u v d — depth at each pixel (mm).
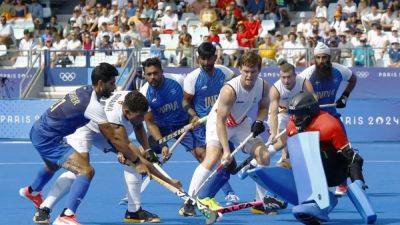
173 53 62188
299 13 75562
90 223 25578
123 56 62594
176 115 29562
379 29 67188
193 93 29281
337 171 24031
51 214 27266
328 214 24703
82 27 71812
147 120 28766
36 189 26156
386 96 61500
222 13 72812
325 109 32000
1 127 58719
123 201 29719
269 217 26359
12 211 27953
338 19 69375
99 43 68250
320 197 22781
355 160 23531
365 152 49438
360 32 66875
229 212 25906
